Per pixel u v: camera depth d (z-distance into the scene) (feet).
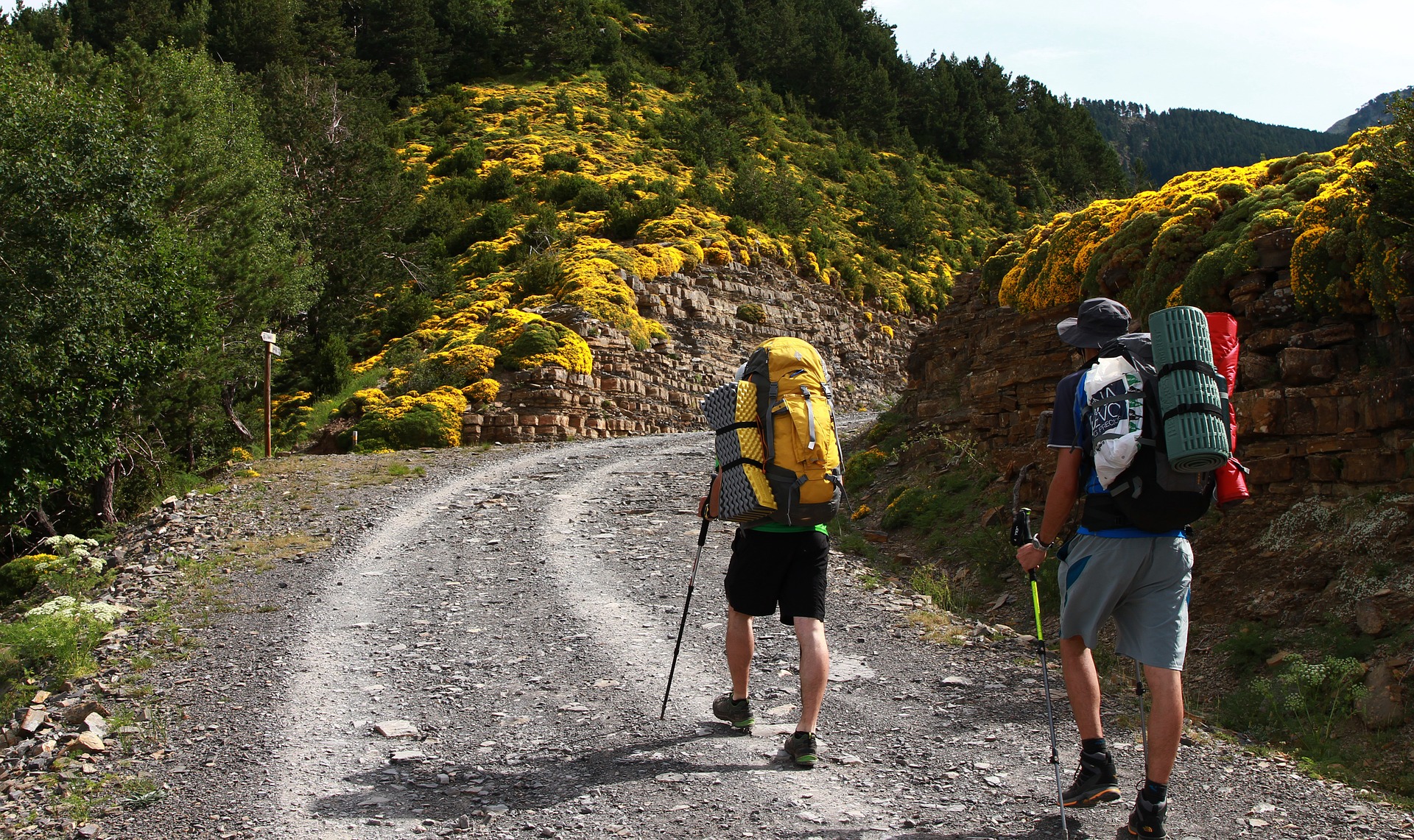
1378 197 21.74
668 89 290.76
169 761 15.49
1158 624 11.43
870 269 181.57
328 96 145.69
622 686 18.81
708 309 135.13
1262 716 18.04
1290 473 22.95
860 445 47.85
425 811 13.15
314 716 17.47
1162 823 11.07
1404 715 16.34
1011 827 12.12
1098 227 33.30
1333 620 19.51
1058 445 11.94
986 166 308.40
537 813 12.91
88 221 54.44
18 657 22.07
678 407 112.16
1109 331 12.46
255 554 33.50
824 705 17.57
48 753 16.11
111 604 27.37
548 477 52.03
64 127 55.11
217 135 92.07
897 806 12.87
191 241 74.38
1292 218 25.35
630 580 28.68
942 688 18.52
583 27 292.40
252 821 12.98
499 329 100.78
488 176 179.73
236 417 86.48
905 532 34.45
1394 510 20.35
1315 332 23.41
